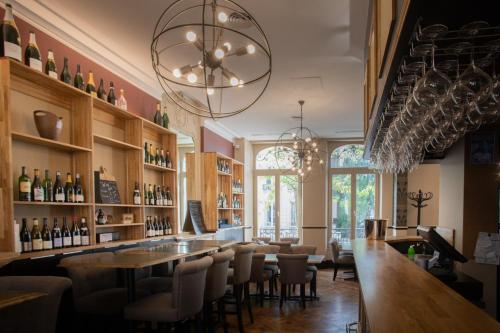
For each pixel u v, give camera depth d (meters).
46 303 1.87
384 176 9.35
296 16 3.40
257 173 10.34
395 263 2.94
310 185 9.68
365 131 4.06
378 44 2.22
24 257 2.72
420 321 1.43
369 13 3.07
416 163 3.85
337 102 6.28
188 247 3.98
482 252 3.72
